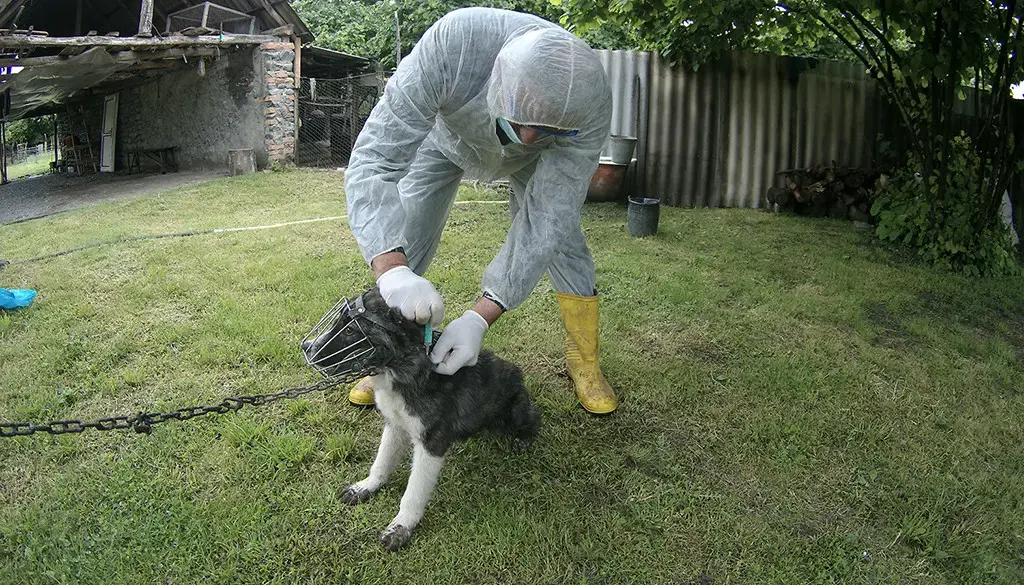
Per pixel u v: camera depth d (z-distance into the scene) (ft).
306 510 9.04
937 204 22.44
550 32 7.70
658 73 28.81
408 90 8.16
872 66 25.12
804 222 26.94
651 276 18.13
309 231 21.54
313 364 7.70
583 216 25.50
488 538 8.70
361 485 9.44
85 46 31.24
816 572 8.54
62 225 24.44
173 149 44.42
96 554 8.29
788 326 15.47
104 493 9.24
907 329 15.99
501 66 7.59
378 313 7.59
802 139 30.12
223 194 29.55
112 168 51.62
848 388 12.80
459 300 16.02
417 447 8.61
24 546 8.43
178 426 10.64
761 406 11.99
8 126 84.07
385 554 8.44
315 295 15.67
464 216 23.95
